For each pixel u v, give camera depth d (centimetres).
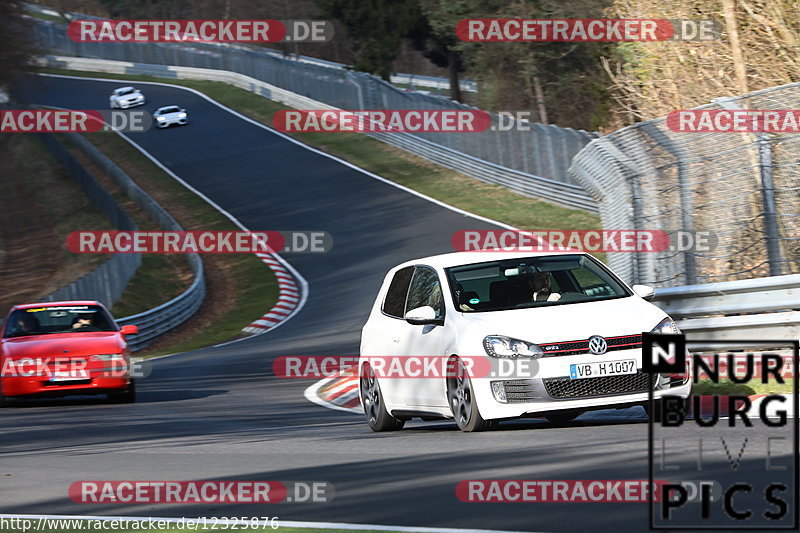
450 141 18600
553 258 3781
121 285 12650
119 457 3562
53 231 18212
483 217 14688
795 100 5169
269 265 14362
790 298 4631
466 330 3478
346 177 18762
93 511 2555
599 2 16875
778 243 5194
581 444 3039
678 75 9675
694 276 5634
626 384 3347
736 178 5503
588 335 3356
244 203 18300
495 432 3472
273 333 10612
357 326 10181
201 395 6234
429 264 3875
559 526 2061
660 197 5694
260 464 3188
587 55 18162
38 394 5647
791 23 8625
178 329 11788
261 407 5344
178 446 3800
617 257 5856
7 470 3378
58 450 3884
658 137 5681
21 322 6081
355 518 2272
